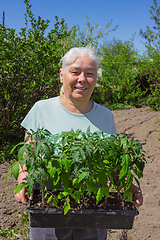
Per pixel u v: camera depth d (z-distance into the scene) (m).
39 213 1.24
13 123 5.44
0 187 3.49
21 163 1.18
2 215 2.88
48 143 1.22
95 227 1.28
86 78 1.42
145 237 2.62
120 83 10.68
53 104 1.57
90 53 1.45
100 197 1.24
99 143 1.20
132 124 7.19
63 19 5.42
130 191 1.32
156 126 6.86
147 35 10.09
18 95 5.23
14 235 2.58
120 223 1.27
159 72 9.80
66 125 1.54
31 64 5.04
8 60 4.86
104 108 1.64
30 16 5.08
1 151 4.80
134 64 11.51
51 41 5.43
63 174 1.21
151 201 3.27
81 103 1.50
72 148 1.18
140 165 1.25
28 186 1.23
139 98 11.07
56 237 1.51
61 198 1.37
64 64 1.46
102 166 1.26
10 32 4.90
